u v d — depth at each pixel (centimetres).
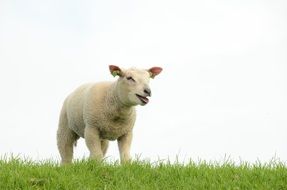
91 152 1208
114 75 1177
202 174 997
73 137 1352
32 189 909
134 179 962
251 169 1022
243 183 935
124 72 1175
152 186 938
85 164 1039
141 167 1027
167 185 949
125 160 1165
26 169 988
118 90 1173
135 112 1241
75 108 1257
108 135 1224
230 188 910
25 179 936
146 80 1171
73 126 1293
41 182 938
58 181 936
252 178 962
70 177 956
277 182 938
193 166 1037
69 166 1033
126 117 1204
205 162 1069
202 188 925
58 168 1028
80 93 1266
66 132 1341
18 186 919
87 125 1213
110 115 1191
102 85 1222
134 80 1164
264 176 965
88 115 1201
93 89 1219
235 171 1003
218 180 965
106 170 1025
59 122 1358
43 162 1066
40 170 980
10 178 927
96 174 1002
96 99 1198
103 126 1202
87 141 1214
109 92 1193
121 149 1237
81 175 974
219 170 1012
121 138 1245
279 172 978
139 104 1163
